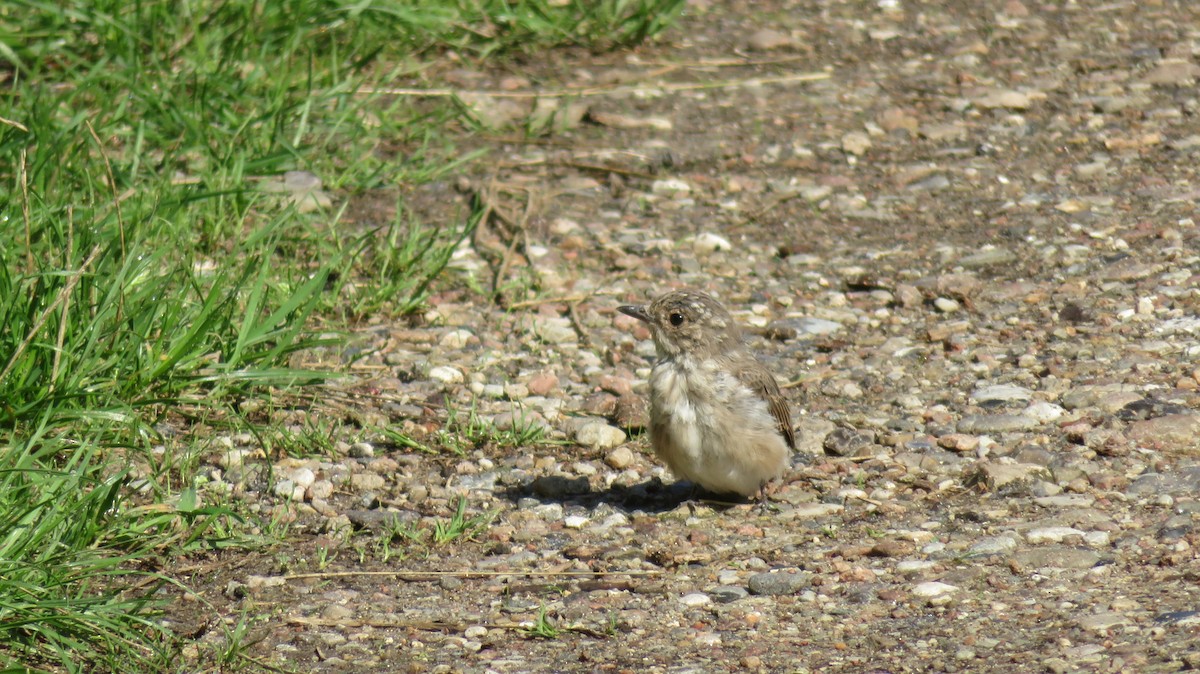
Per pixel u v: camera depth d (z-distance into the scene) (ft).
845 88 64.39
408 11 63.52
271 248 41.81
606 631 28.37
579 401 40.88
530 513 34.50
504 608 29.71
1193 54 65.62
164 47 56.44
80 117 46.16
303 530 33.32
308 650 27.96
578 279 48.75
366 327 45.19
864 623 27.99
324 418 39.06
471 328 45.39
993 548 30.89
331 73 58.23
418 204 53.21
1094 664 25.05
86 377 35.60
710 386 34.01
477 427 38.81
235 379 38.52
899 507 33.81
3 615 26.78
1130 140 57.41
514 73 65.51
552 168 56.95
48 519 28.78
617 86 64.49
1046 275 47.26
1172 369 40.11
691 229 52.24
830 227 52.29
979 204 53.16
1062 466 34.81
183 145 51.24
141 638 27.17
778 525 33.42
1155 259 47.37
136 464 35.22
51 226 40.19
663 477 36.96
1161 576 28.81
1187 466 34.50
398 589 30.68
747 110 62.34
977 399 39.47
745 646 27.37
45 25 55.62
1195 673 24.07
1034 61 66.33
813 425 38.63
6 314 34.40
